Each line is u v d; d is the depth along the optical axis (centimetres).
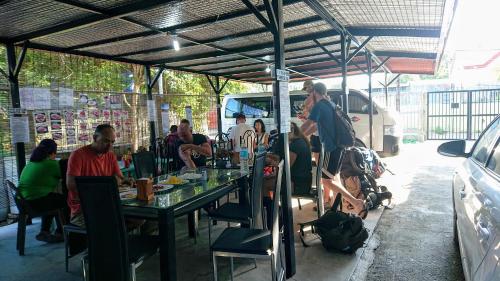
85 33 510
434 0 431
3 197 537
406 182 681
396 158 983
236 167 441
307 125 424
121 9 404
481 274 149
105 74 898
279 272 293
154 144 750
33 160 411
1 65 770
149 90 784
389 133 927
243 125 610
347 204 510
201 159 565
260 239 270
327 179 421
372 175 549
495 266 132
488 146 254
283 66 314
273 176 421
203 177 360
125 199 285
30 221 509
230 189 357
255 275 322
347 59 620
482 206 176
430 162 896
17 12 403
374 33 595
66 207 414
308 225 405
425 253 358
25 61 702
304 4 448
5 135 538
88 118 666
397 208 514
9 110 532
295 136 422
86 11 405
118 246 229
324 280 307
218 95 1086
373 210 495
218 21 471
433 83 1529
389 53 840
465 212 222
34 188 403
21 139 514
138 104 784
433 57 806
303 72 1114
